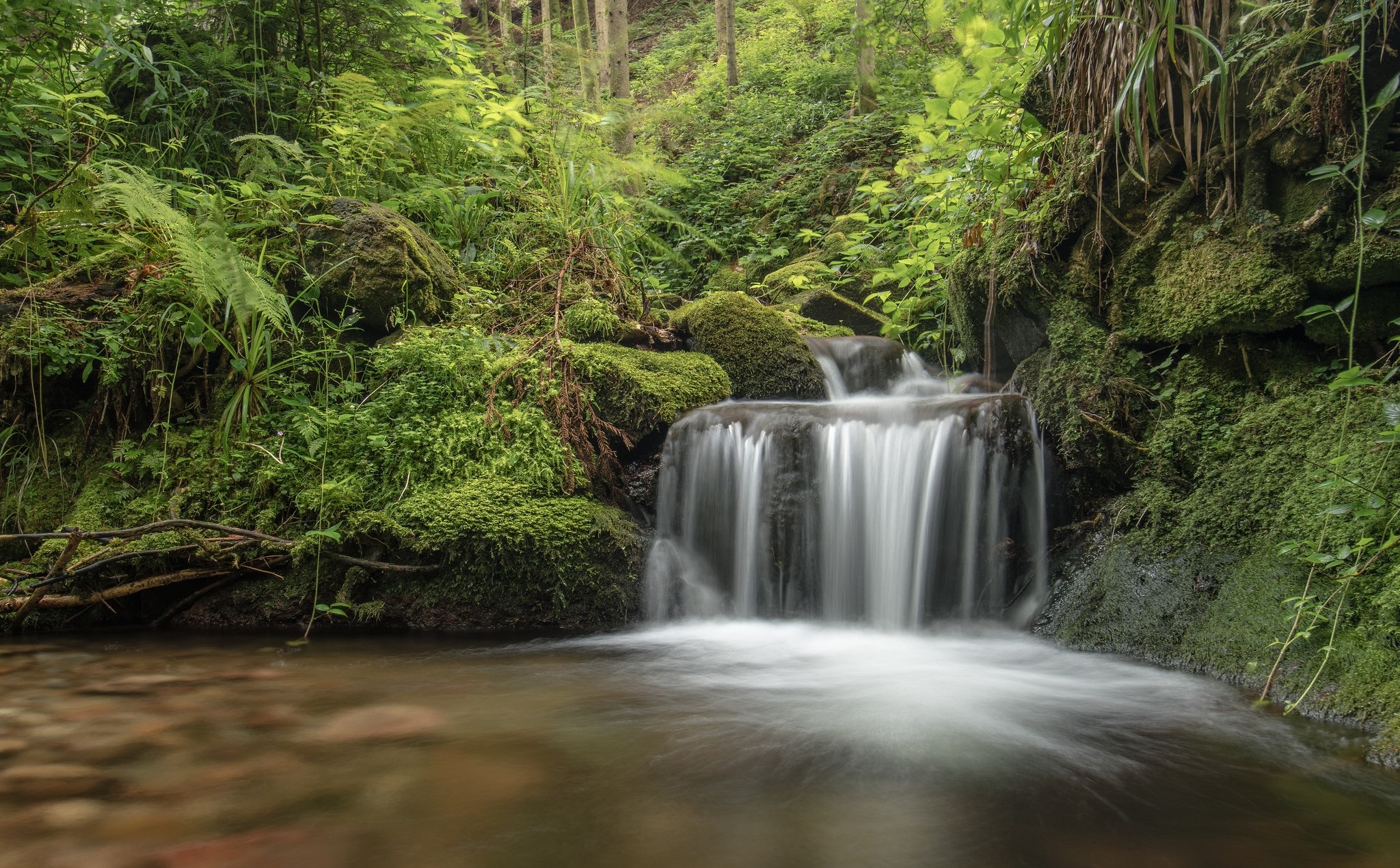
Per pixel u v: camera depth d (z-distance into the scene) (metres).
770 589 4.62
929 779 2.38
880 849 1.96
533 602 4.31
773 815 2.15
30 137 5.20
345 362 5.05
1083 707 3.01
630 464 4.97
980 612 4.23
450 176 6.49
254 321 4.60
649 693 3.22
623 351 5.31
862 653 3.88
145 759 2.47
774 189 10.42
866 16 11.34
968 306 5.27
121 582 4.13
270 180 5.34
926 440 4.38
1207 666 3.25
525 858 1.90
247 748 2.58
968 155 4.90
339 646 3.91
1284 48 3.57
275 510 4.32
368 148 5.89
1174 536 3.71
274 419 4.66
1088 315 4.36
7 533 4.14
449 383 4.81
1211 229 3.86
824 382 5.69
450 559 4.22
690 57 19.66
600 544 4.41
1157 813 2.15
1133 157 4.18
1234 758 2.50
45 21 4.60
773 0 19.20
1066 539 4.18
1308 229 3.50
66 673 3.37
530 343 5.19
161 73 5.64
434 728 2.78
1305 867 1.86
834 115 12.44
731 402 5.33
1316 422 3.40
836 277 7.62
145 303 4.55
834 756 2.56
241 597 4.25
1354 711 2.66
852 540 4.50
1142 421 4.05
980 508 4.23
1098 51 4.15
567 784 2.33
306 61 6.66
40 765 2.42
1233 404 3.79
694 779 2.38
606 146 7.74
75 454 4.55
